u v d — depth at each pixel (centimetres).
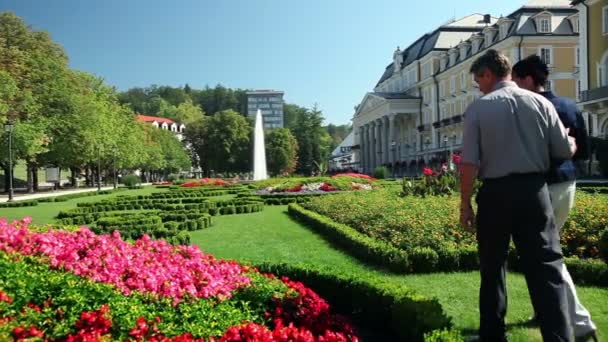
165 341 330
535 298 336
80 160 4153
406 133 6975
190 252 604
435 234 851
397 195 1638
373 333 512
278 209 1970
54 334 334
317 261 862
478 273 725
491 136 361
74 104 3791
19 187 5188
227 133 7988
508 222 353
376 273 749
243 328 357
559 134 366
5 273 412
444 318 421
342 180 2831
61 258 495
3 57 3372
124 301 402
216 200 2138
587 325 412
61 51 4472
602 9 3038
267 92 15788
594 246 762
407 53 7256
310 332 404
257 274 573
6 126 2817
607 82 3036
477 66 397
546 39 4194
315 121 9106
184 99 15625
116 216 1429
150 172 8475
